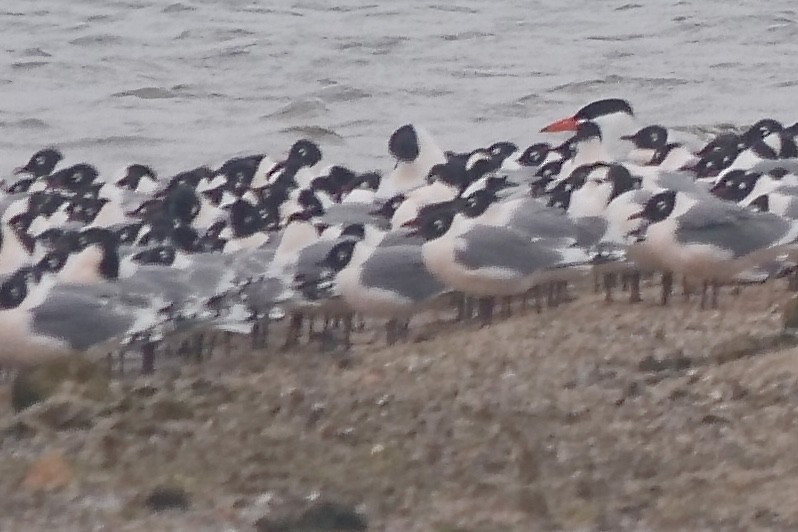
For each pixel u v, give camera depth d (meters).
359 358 17.28
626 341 16.83
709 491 12.24
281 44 48.62
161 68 45.94
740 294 19.59
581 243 19.17
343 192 24.06
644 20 52.22
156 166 34.72
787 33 50.00
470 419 14.12
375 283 18.27
